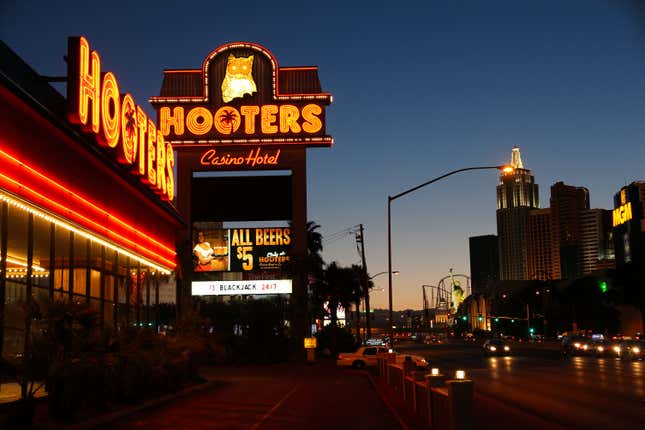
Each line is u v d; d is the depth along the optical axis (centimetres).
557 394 2680
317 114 6531
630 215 13875
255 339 5978
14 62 2036
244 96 6569
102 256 2844
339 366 5231
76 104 2230
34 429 1702
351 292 8050
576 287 12369
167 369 2856
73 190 2378
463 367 4844
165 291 6456
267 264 6538
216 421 1983
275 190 6588
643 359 5497
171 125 6531
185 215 6519
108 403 2189
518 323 16112
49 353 1831
